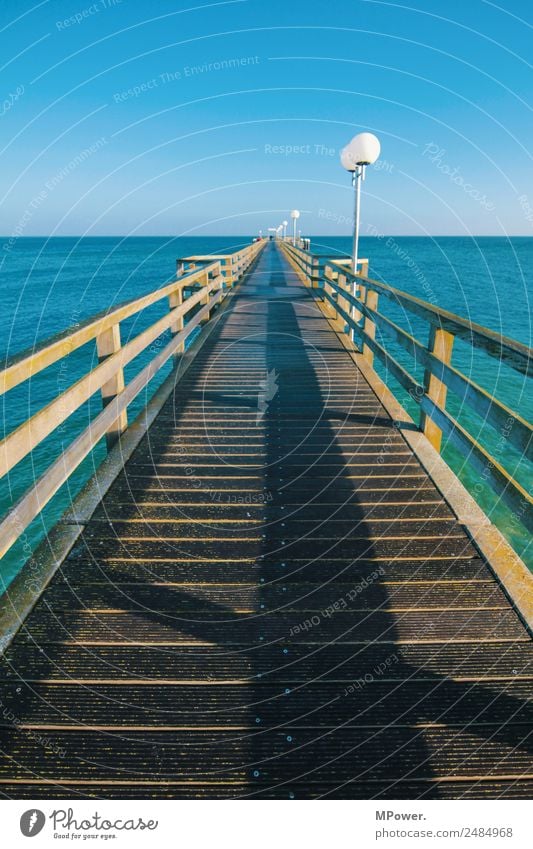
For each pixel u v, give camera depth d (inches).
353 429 157.1
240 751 62.1
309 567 93.9
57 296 1210.0
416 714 66.5
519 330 714.8
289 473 129.1
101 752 61.7
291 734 64.1
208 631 79.0
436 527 106.0
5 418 394.0
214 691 69.4
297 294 451.2
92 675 71.1
